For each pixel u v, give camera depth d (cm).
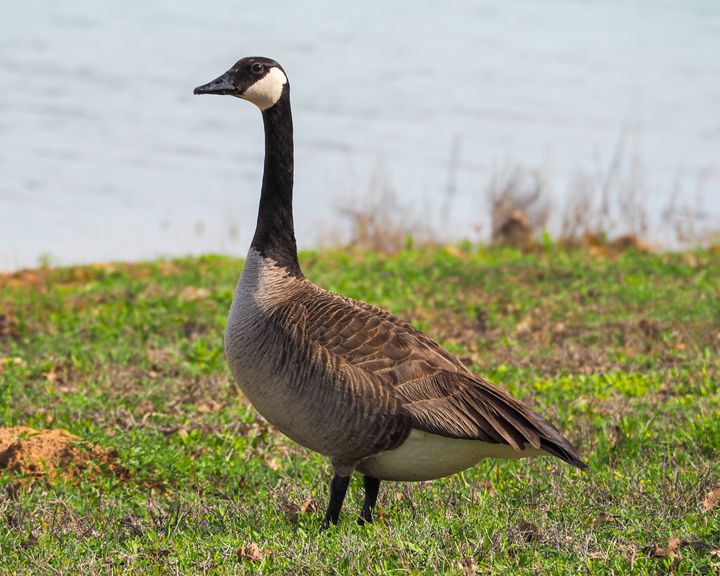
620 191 2723
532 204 2684
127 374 1417
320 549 824
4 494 982
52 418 1213
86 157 3594
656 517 873
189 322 1722
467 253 2389
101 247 2725
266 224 946
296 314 880
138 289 1959
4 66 4916
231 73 974
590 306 1784
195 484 1061
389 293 1892
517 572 774
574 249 2416
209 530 902
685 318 1662
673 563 782
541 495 962
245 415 1257
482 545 820
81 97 4444
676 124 4084
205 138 3916
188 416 1254
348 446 866
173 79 4859
